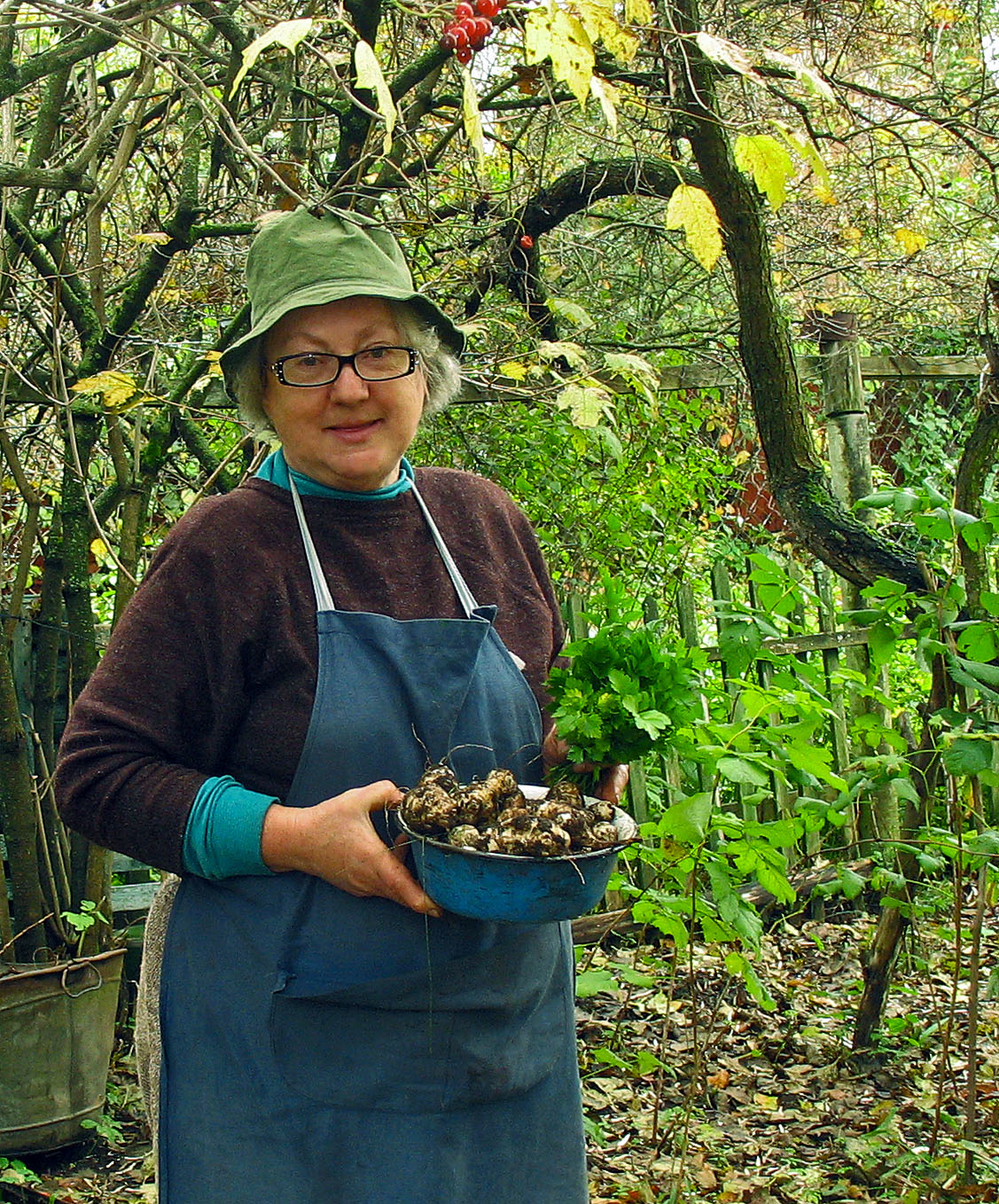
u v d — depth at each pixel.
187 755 1.63
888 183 5.00
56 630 3.20
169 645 1.58
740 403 4.88
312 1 2.72
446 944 1.62
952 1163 2.43
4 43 2.73
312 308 1.64
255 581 1.61
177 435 3.42
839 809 2.66
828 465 4.93
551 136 4.24
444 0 2.69
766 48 3.16
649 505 4.56
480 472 4.25
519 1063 1.70
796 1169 2.64
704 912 2.49
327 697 1.60
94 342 3.17
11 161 3.14
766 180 2.16
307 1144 1.59
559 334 4.18
